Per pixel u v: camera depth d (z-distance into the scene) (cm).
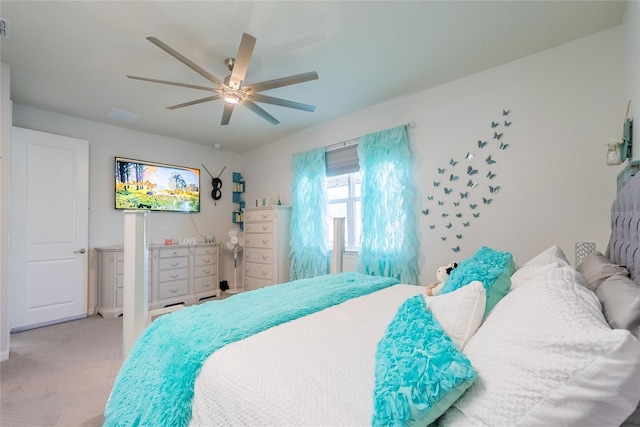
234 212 502
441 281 171
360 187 338
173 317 135
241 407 74
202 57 222
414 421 56
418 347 66
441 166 272
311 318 129
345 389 74
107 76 248
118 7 171
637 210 103
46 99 292
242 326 115
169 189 418
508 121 235
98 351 239
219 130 394
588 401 47
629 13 169
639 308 62
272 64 234
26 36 196
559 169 213
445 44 211
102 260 340
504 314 72
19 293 288
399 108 302
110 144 367
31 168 297
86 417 157
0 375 200
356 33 198
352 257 349
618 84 192
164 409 88
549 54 217
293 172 400
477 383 59
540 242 220
